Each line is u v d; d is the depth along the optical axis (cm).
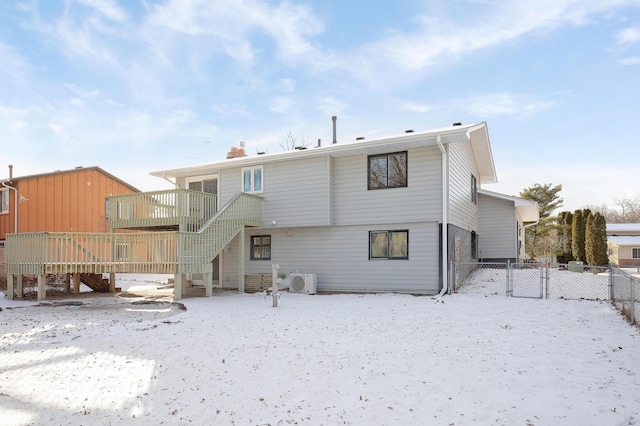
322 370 572
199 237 1440
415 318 954
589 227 2727
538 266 2022
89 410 451
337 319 953
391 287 1504
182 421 421
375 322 912
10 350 718
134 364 618
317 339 754
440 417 414
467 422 402
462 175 1670
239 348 699
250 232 1817
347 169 1602
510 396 462
